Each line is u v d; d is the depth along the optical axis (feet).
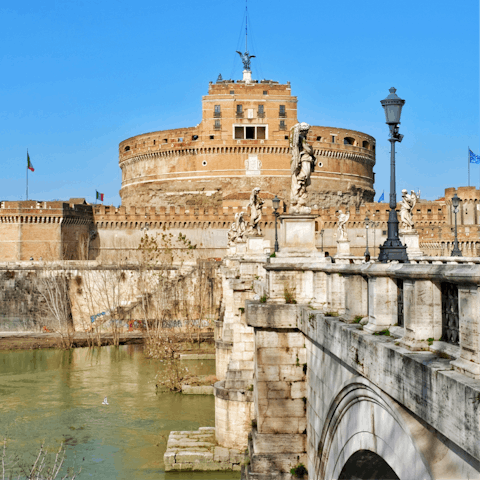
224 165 412.16
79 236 350.43
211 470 109.09
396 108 52.44
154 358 221.25
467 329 24.11
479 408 21.12
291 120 416.26
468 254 284.20
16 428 135.85
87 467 111.45
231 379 113.29
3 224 331.36
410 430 28.22
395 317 36.14
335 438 47.62
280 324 61.26
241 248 156.15
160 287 285.84
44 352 235.81
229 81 439.63
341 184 435.94
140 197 442.50
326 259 63.21
